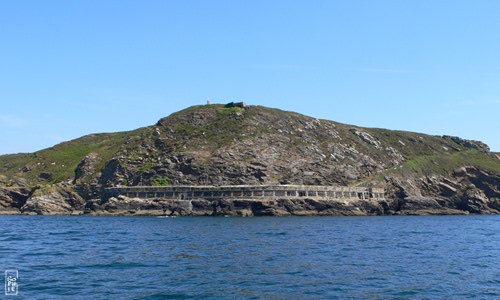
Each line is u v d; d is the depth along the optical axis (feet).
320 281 126.72
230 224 378.94
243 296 109.19
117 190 593.42
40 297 106.11
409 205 645.51
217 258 167.22
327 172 653.30
